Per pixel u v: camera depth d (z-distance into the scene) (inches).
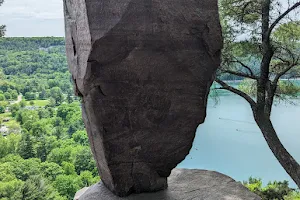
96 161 105.2
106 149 92.7
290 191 195.3
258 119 182.2
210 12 88.4
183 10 86.3
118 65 84.7
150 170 100.3
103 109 88.4
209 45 89.3
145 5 83.1
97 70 83.9
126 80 86.9
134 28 82.9
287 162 175.2
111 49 82.2
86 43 82.6
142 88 88.7
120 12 81.4
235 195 105.9
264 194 192.1
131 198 100.7
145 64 86.5
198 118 95.0
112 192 102.4
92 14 80.0
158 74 88.4
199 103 93.6
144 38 84.1
